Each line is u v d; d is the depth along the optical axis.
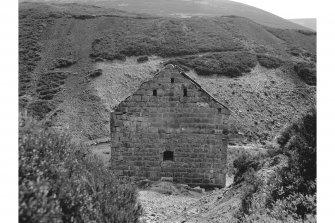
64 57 74.75
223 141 21.97
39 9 94.94
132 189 11.45
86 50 77.31
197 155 22.14
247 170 15.20
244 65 70.25
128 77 67.69
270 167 13.27
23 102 57.72
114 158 22.48
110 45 78.44
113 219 8.66
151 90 22.25
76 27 87.62
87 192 8.30
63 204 7.25
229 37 85.25
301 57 81.31
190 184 22.14
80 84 64.75
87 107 59.06
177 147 22.22
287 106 62.19
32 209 6.02
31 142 7.66
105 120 56.53
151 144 22.33
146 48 77.06
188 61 71.25
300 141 11.02
